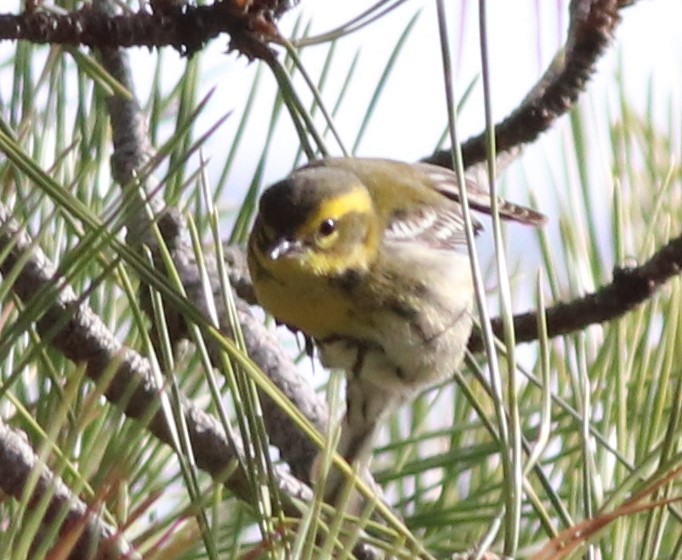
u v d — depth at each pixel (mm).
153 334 2535
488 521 2531
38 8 2518
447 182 2623
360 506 2533
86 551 2488
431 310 2604
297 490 2537
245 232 2562
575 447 2529
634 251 2561
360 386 2607
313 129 2533
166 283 2494
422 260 2607
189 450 2494
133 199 2492
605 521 2436
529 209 2572
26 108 2543
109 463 2494
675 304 2527
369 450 2547
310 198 2598
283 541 2473
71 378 2506
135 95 2551
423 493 2541
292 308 2598
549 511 2529
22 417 2512
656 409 2520
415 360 2604
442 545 2529
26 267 2516
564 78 2561
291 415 2490
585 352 2541
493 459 2545
